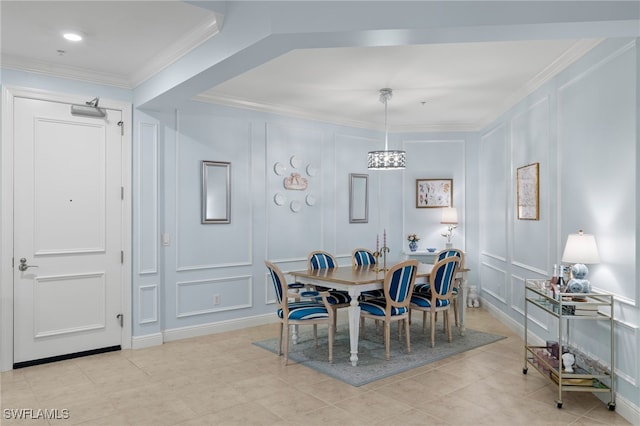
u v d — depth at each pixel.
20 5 3.01
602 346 3.31
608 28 2.63
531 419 2.99
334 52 3.89
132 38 3.58
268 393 3.43
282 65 4.23
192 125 5.08
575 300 3.17
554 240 4.16
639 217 2.88
